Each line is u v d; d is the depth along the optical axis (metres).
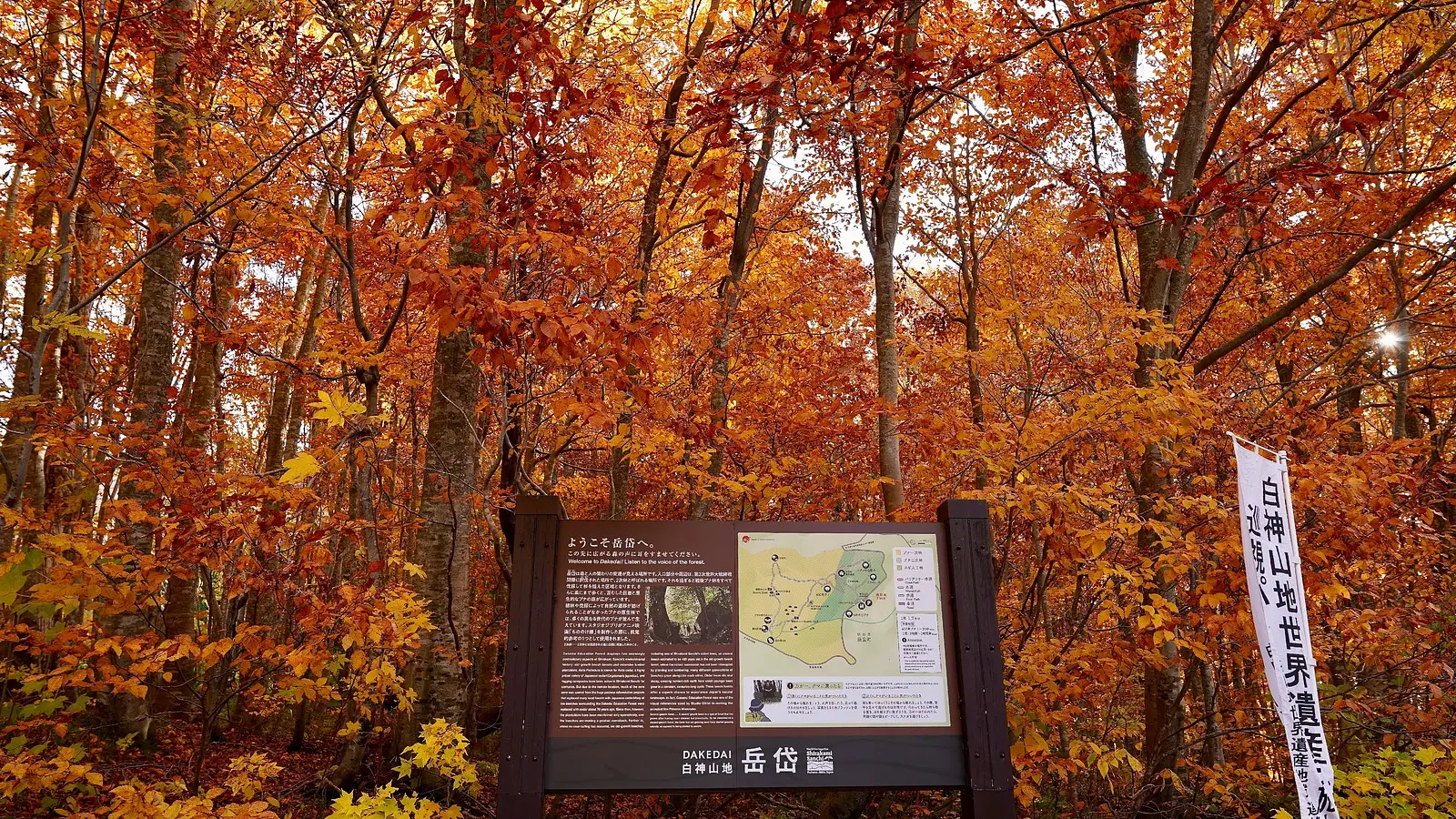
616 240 6.49
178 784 4.15
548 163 4.91
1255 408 7.83
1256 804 5.98
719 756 3.45
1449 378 10.50
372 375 6.05
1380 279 9.04
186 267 8.44
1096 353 6.82
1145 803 5.76
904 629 3.74
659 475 6.51
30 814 4.81
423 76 7.86
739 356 8.59
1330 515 4.57
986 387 8.91
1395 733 5.11
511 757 3.34
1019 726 4.72
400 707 5.10
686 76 7.17
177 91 6.52
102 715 7.25
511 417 5.99
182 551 4.03
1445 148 9.88
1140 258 7.16
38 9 6.48
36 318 5.24
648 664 3.55
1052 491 4.70
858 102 5.82
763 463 6.71
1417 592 5.86
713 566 3.74
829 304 11.15
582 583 3.65
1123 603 5.53
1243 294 9.67
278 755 9.19
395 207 4.34
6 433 5.66
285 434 13.41
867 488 6.35
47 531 4.45
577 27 7.19
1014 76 8.45
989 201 11.30
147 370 7.62
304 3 6.01
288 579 4.09
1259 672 6.19
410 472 9.38
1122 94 8.00
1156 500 5.47
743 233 6.93
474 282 3.60
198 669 5.04
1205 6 7.10
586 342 3.93
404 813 3.63
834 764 3.49
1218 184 5.21
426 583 5.84
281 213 5.90
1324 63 6.55
